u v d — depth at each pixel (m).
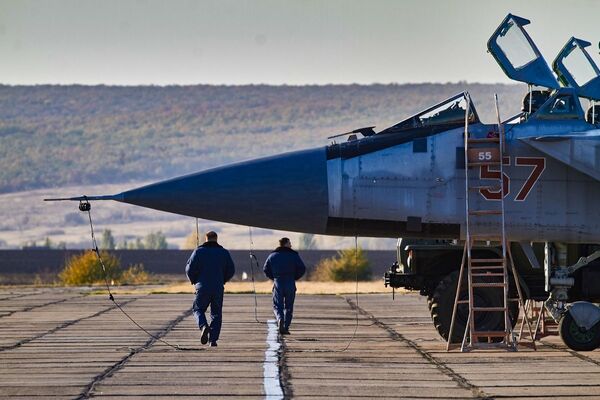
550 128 73.62
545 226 73.06
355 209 72.56
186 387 54.28
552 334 76.12
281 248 84.38
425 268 80.31
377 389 53.88
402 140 73.69
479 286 71.56
